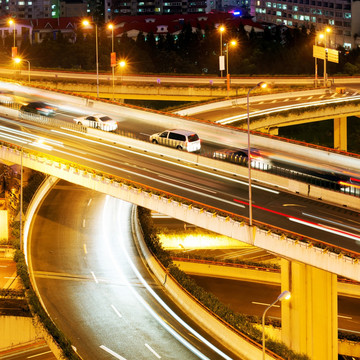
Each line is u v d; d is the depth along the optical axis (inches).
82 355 2856.8
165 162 4266.7
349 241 3024.1
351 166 4539.9
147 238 3887.8
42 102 5856.3
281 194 3683.6
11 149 4338.1
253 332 2945.4
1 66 7682.1
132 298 3346.5
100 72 7485.2
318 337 3120.1
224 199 3595.0
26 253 3875.5
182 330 3053.6
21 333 3245.6
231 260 4345.5
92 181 3865.7
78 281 3538.4
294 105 6087.6
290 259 2933.1
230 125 5369.1
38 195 4611.2
